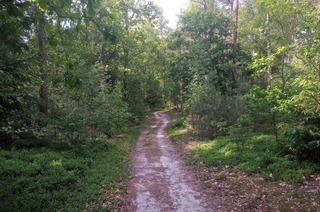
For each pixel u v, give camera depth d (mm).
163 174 10492
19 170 8703
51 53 5656
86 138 13789
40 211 6594
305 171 8391
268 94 10289
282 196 7230
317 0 9766
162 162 12492
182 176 10188
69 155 11398
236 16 21047
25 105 12000
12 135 11211
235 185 8508
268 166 9406
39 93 12586
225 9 25016
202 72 21203
